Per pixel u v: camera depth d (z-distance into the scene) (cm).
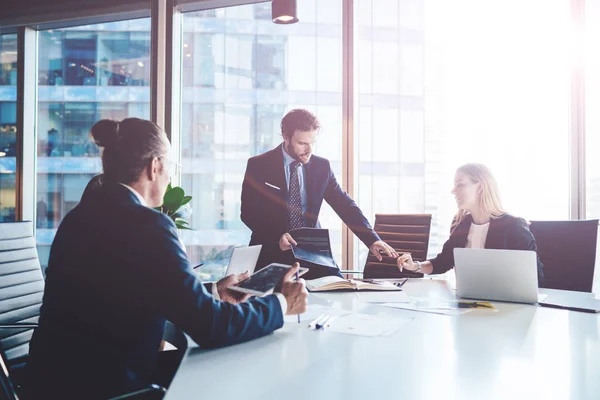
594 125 342
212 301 116
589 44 341
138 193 126
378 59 454
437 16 422
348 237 380
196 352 115
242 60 591
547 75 355
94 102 509
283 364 106
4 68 448
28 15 428
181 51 421
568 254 251
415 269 249
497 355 114
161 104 401
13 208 445
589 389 91
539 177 360
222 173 597
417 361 109
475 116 384
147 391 102
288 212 281
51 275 118
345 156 376
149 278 109
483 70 383
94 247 113
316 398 86
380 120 463
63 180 489
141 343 112
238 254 175
